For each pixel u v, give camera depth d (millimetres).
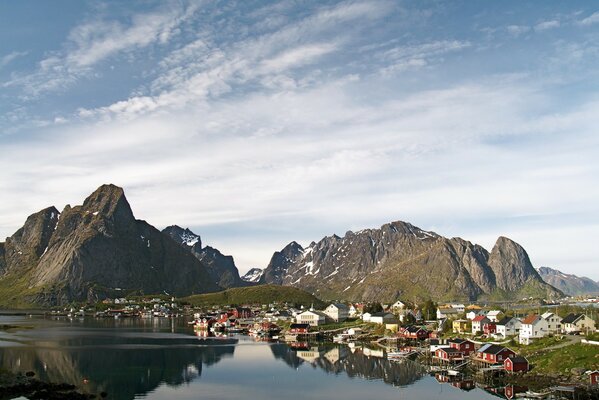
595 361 126312
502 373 132375
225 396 114688
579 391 107312
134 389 120625
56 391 114688
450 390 120125
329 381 131250
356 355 181000
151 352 182875
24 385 117938
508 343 167625
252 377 136500
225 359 168875
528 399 109125
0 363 150750
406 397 114062
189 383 128125
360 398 113312
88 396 111875
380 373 142750
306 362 163375
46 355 169625
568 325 170875
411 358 170250
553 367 130000
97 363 155500
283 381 131250
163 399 111375
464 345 162875
